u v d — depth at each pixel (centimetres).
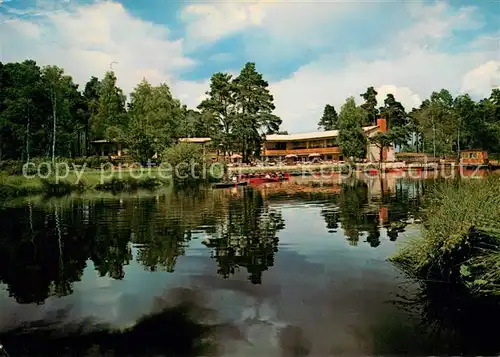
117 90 6694
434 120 5753
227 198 2745
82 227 1720
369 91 8494
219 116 7062
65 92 5400
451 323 687
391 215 1817
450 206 938
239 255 1167
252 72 6831
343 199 2514
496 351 603
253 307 795
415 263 972
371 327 693
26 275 1045
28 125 5094
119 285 947
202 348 657
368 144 6525
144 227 1672
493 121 4534
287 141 7838
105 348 664
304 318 741
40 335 713
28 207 2452
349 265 1027
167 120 5862
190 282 948
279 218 1819
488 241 817
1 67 5575
